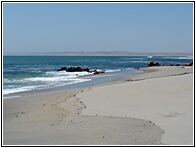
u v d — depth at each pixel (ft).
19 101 64.39
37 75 143.84
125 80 109.60
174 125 38.45
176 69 162.71
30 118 47.32
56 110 51.72
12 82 108.37
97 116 45.03
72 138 35.24
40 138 35.76
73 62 347.97
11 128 41.19
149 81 70.33
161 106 48.60
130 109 48.14
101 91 64.80
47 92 79.00
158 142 32.65
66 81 112.88
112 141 33.53
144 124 39.63
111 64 292.61
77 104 54.39
